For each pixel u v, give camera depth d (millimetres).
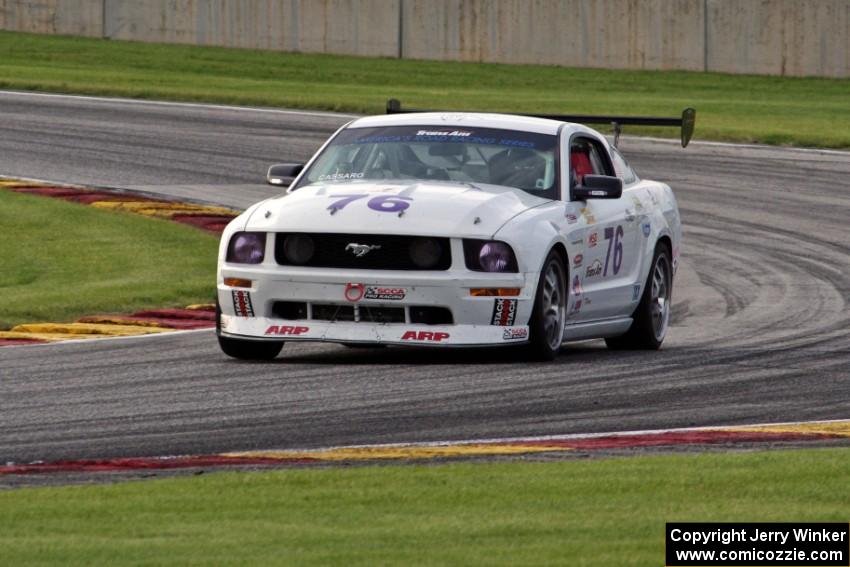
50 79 108500
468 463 22641
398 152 36594
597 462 22453
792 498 19891
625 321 38000
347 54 141125
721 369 34188
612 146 40531
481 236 32875
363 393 29953
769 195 74438
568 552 16766
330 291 33062
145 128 88625
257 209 34562
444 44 141375
